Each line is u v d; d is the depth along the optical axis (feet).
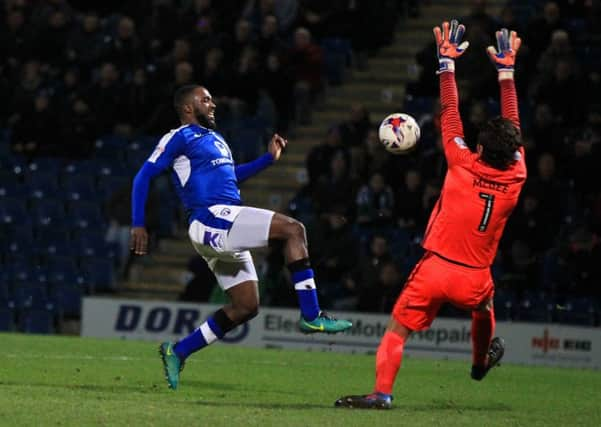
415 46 242.58
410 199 191.11
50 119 231.30
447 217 88.48
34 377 110.22
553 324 167.43
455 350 168.35
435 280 88.38
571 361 165.78
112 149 225.15
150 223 209.46
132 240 95.76
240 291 98.78
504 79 95.25
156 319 183.11
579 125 198.18
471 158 88.99
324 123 230.89
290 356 156.04
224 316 99.09
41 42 246.88
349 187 195.00
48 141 231.91
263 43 225.97
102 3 267.80
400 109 228.43
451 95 92.27
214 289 190.49
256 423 77.00
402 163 196.85
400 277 180.55
